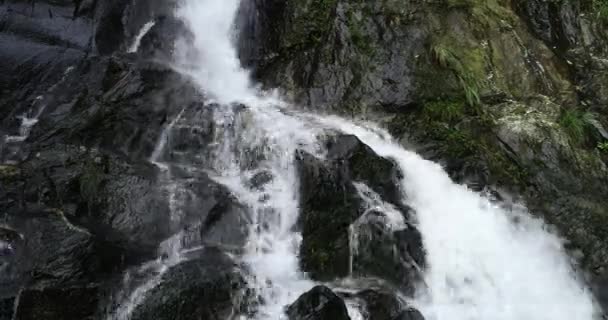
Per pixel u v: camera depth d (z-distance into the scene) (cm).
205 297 649
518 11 1101
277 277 711
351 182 777
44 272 648
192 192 757
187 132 873
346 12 1025
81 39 1041
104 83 941
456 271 763
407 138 902
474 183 848
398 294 721
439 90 954
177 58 1102
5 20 1045
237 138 866
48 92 944
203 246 728
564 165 879
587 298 788
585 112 973
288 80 1001
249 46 1081
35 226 694
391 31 1005
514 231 816
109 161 786
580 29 1098
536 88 990
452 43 996
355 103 954
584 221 839
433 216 800
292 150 816
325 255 730
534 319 747
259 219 761
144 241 711
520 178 863
